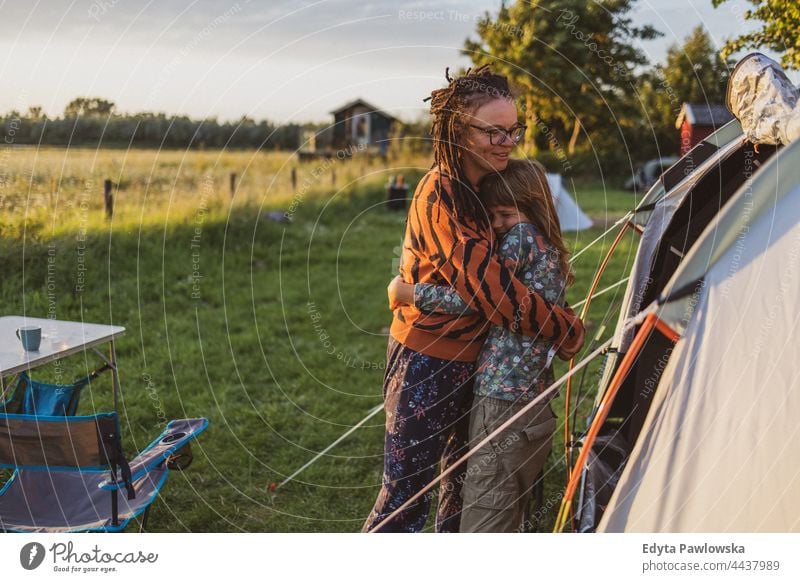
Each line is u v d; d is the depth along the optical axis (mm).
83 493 2551
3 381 2955
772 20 4113
